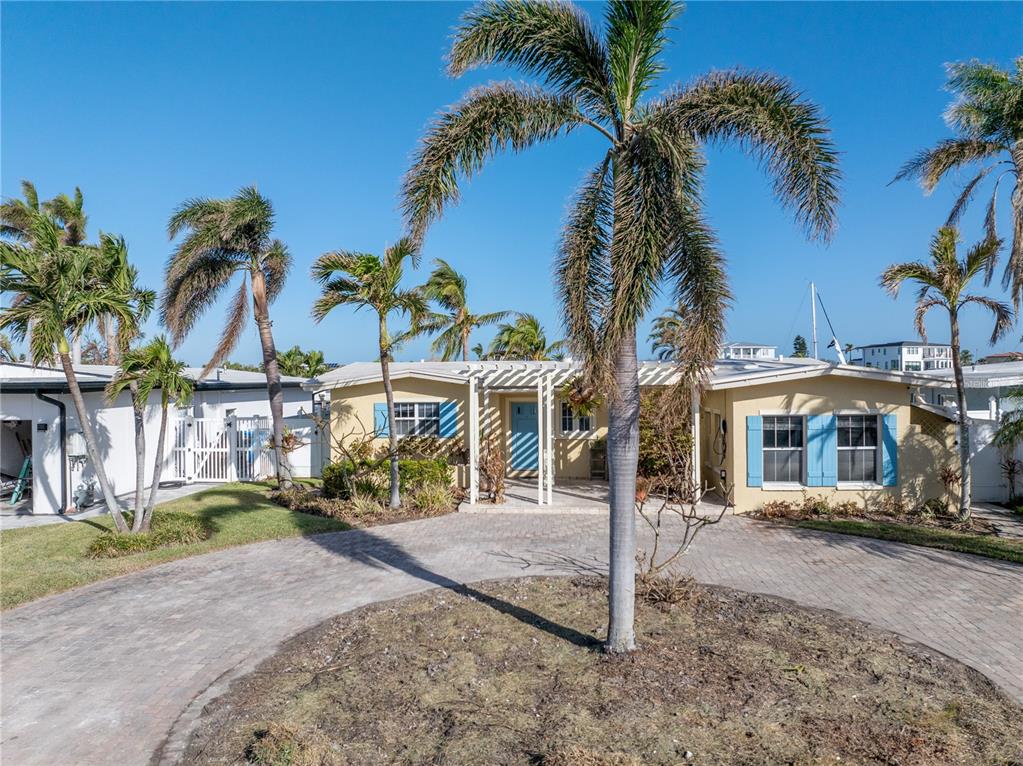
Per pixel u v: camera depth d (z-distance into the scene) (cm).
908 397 1345
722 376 1434
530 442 1853
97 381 1467
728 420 1397
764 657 614
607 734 481
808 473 1353
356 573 941
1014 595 816
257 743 466
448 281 2725
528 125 655
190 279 1565
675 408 673
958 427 1377
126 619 768
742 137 627
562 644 652
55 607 814
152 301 1145
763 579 890
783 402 1362
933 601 795
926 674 581
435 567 964
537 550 1062
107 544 1034
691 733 482
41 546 1092
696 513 1334
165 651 673
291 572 953
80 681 606
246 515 1325
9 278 956
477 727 491
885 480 1345
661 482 944
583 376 630
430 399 1695
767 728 488
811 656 618
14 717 540
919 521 1266
